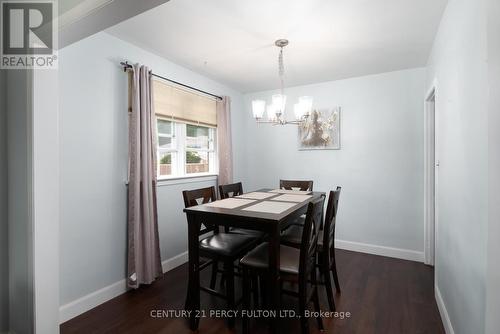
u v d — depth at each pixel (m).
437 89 2.21
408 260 3.10
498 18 1.01
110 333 1.81
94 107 2.14
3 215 1.47
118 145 2.33
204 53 2.63
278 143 3.92
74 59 2.00
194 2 1.78
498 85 1.03
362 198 3.37
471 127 1.33
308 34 2.23
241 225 1.73
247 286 1.76
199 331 1.83
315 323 1.91
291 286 2.52
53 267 1.48
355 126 3.38
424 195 3.02
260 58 2.77
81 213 2.05
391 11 1.89
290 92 3.81
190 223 1.90
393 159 3.19
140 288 2.43
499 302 1.06
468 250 1.38
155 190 2.53
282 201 2.22
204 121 3.33
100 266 2.19
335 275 2.34
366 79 3.31
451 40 1.72
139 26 2.10
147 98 2.43
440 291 2.09
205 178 3.37
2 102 1.46
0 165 1.46
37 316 1.41
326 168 3.58
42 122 1.42
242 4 1.80
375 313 2.03
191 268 1.90
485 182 1.14
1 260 1.47
